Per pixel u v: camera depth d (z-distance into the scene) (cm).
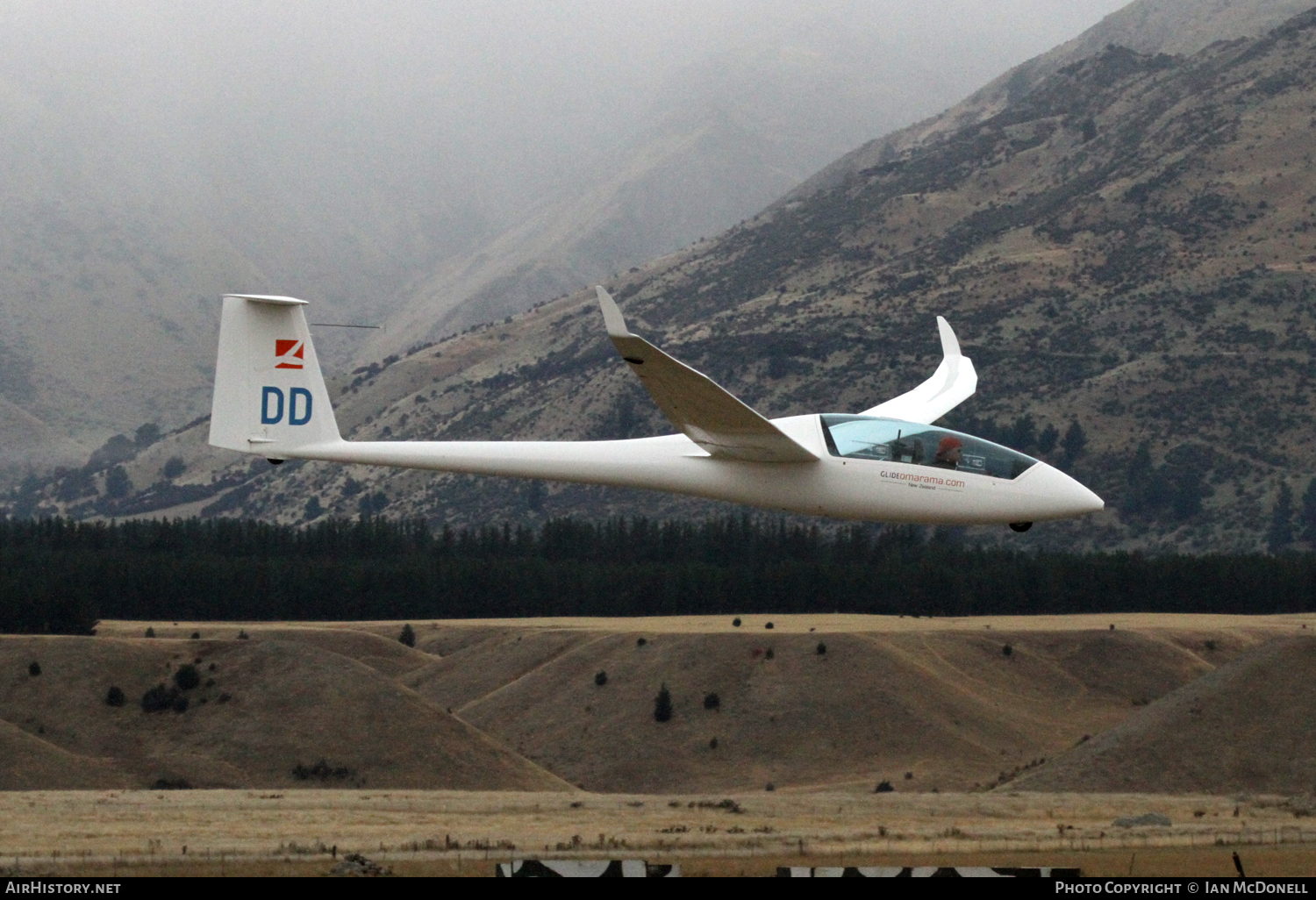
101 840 12462
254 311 10431
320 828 14000
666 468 10281
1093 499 9962
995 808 17238
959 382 13038
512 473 10544
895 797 18812
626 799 18550
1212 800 18500
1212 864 11288
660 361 8675
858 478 9919
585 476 10450
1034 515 9919
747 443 9656
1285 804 17575
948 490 9888
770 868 11081
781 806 17500
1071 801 18350
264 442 10456
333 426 10575
